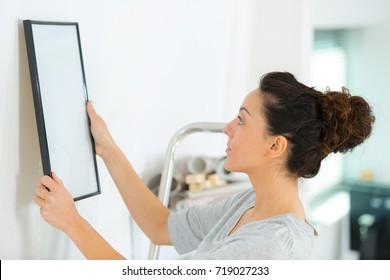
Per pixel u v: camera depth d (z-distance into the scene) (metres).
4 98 1.72
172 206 2.49
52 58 1.78
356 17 5.28
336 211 5.14
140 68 2.34
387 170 5.54
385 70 5.56
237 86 3.03
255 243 1.49
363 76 5.71
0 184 1.74
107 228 2.28
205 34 2.74
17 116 1.77
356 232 5.18
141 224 2.09
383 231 5.08
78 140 1.90
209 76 2.80
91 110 1.95
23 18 1.75
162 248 2.67
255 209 1.67
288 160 1.59
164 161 2.37
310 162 1.60
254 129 1.62
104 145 1.98
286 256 1.48
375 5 5.11
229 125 1.71
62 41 1.83
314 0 4.60
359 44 5.68
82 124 1.93
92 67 2.08
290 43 3.13
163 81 2.49
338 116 1.59
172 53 2.53
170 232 2.03
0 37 1.68
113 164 2.01
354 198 5.20
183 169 2.61
